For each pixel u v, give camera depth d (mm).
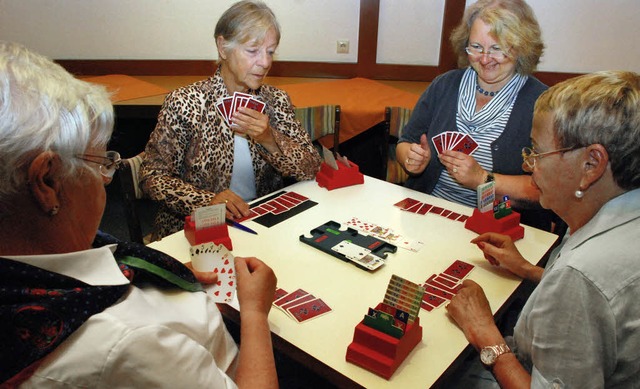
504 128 1976
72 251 689
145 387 638
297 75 3869
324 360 1066
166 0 3510
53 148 603
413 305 1055
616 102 844
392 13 3662
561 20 3441
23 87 601
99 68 3631
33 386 604
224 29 1837
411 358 1078
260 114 1803
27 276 611
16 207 606
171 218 1994
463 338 1147
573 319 841
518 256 1396
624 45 3420
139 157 1942
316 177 2027
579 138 887
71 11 3457
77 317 619
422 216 1746
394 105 3209
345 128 3154
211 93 1946
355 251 1467
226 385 746
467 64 2135
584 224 960
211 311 853
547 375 886
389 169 2941
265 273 1050
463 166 1860
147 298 760
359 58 3809
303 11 3668
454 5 3553
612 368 853
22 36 3480
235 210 1689
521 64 1934
